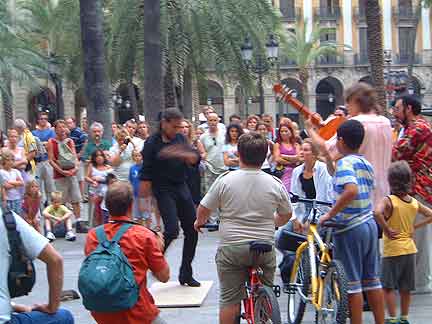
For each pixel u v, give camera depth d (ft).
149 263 25.25
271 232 28.68
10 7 157.69
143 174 40.06
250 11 95.91
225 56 95.96
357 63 276.41
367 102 35.22
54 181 64.69
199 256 51.96
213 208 28.94
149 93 76.28
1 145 68.85
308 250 31.22
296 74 264.93
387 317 34.60
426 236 39.32
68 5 98.32
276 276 44.60
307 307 37.17
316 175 35.78
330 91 280.31
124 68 98.84
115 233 25.22
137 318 24.84
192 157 39.88
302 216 35.47
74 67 109.91
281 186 28.81
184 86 112.47
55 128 64.90
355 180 29.66
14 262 20.94
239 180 28.53
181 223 40.70
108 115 76.38
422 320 34.22
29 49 157.48
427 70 276.00
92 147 64.28
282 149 61.77
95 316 24.97
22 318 21.68
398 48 275.80
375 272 30.81
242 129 63.31
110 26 97.14
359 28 278.87
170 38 93.86
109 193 25.67
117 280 24.08
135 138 65.31
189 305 37.32
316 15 278.26
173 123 39.68
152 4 75.97
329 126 34.81
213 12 92.99
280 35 123.85
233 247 28.32
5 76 154.81
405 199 33.65
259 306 27.81
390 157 35.24
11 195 58.18
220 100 266.77
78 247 57.00
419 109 37.70
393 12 274.98
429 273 39.93
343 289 27.86
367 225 30.25
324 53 240.94
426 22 275.18
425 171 37.29
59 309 22.53
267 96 266.16
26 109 232.12
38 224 60.34
